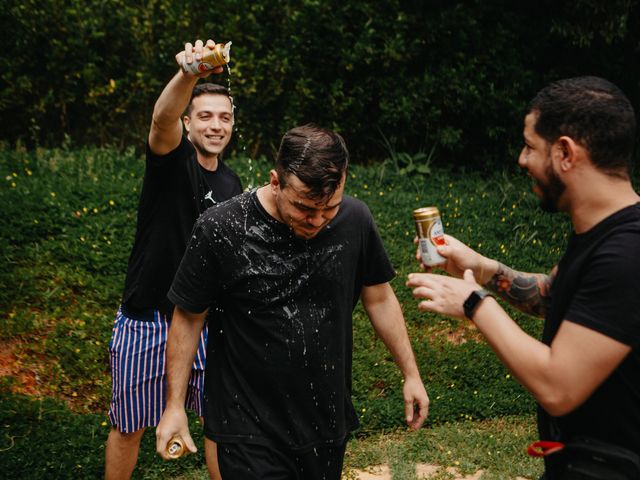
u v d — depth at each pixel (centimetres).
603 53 821
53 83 716
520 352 182
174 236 312
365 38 736
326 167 213
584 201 184
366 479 376
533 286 236
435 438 417
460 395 468
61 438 381
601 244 179
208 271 238
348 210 243
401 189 742
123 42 732
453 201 722
